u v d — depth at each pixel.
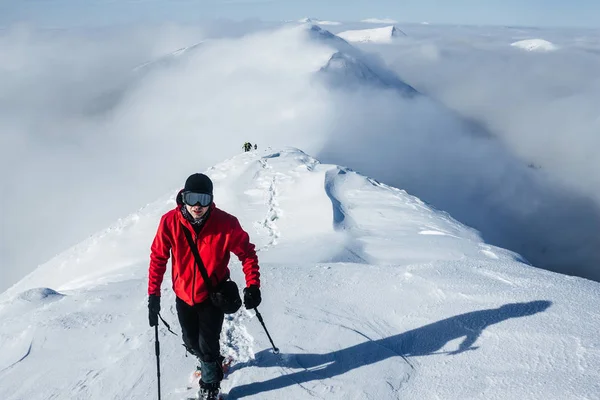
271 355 4.06
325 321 4.62
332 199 15.05
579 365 3.38
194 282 3.40
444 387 3.48
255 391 3.62
